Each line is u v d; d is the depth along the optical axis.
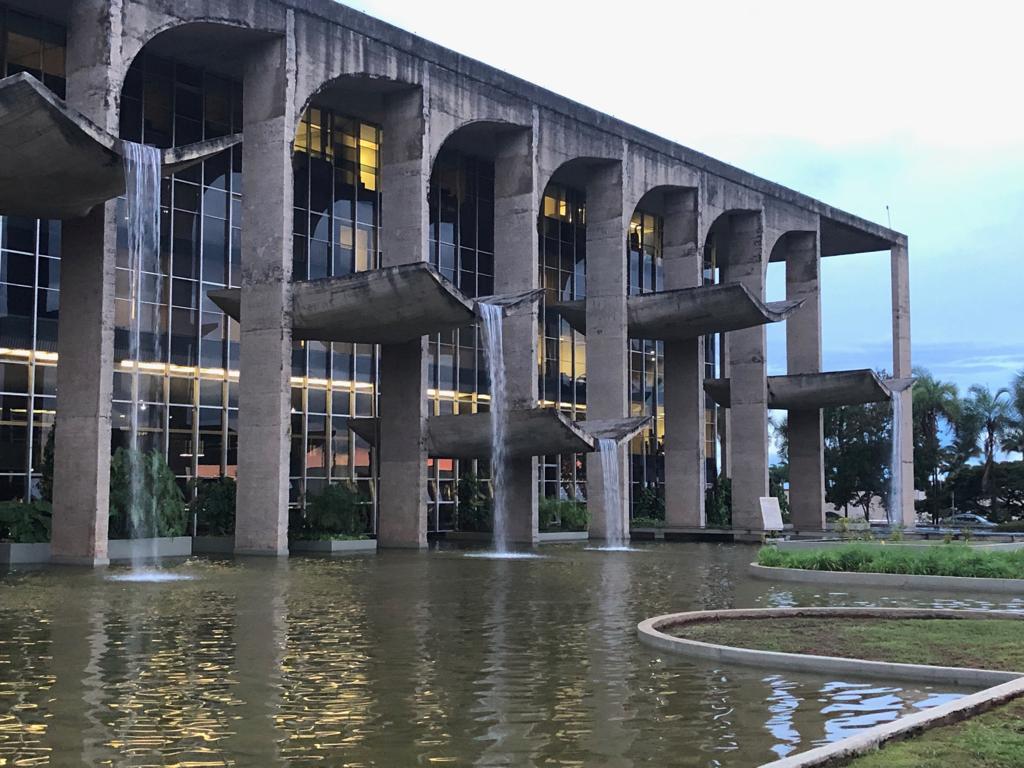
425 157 29.28
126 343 27.98
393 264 29.39
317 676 8.98
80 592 16.08
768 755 6.46
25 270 26.03
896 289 50.28
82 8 22.52
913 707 7.84
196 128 29.66
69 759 6.27
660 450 47.66
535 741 6.77
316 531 27.94
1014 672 8.66
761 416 40.75
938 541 28.34
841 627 12.19
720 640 11.07
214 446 29.92
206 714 7.48
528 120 32.72
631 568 22.50
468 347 37.97
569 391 42.00
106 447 21.78
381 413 29.81
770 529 35.69
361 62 27.72
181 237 29.36
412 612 13.81
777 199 43.12
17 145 17.77
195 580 18.36
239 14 24.92
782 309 35.53
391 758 6.33
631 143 36.41
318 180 33.41
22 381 25.80
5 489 25.34
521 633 11.78
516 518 32.28
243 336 25.95
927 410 63.81
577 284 42.81
